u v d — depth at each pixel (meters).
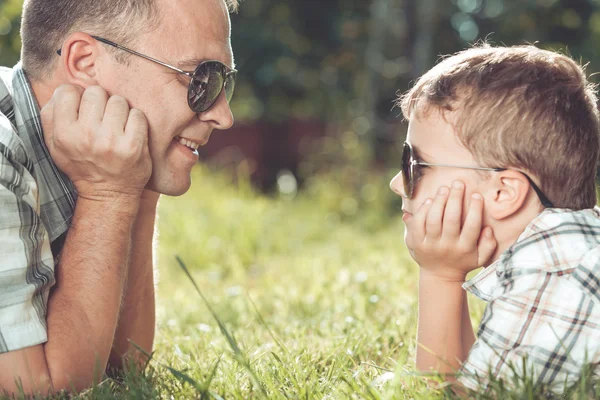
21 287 2.32
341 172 13.84
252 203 10.48
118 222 2.52
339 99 16.72
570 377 2.21
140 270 2.99
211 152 17.41
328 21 17.44
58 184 2.61
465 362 2.28
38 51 2.67
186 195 10.15
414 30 15.55
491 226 2.47
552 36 17.09
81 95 2.61
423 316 2.52
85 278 2.46
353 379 2.42
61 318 2.42
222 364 2.68
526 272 2.26
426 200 2.50
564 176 2.42
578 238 2.26
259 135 17.50
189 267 7.85
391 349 3.18
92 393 2.33
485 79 2.44
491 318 2.27
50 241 2.64
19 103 2.59
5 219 2.29
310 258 7.91
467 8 17.00
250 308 4.88
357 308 4.27
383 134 14.71
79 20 2.62
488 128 2.41
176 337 3.65
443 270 2.51
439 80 2.50
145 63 2.62
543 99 2.40
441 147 2.49
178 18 2.65
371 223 11.79
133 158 2.50
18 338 2.29
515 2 16.52
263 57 16.88
